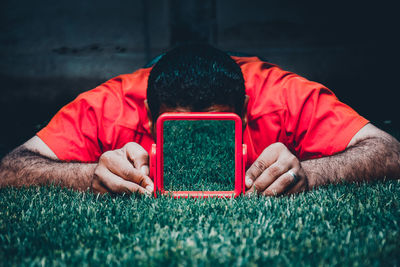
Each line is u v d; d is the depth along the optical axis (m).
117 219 1.11
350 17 6.37
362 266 0.79
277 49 6.53
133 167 1.39
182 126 1.29
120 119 1.91
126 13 6.68
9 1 6.76
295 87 1.94
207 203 1.23
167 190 1.32
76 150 1.88
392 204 1.24
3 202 1.34
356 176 1.56
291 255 0.85
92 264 0.82
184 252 0.86
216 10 6.58
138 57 6.74
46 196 1.42
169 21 6.61
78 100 1.96
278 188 1.35
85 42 6.79
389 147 1.68
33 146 1.86
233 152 1.30
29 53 6.84
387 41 6.33
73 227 1.06
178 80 1.41
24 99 6.64
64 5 6.75
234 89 1.50
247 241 0.92
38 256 0.88
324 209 1.15
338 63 6.43
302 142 1.88
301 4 6.43
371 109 4.98
